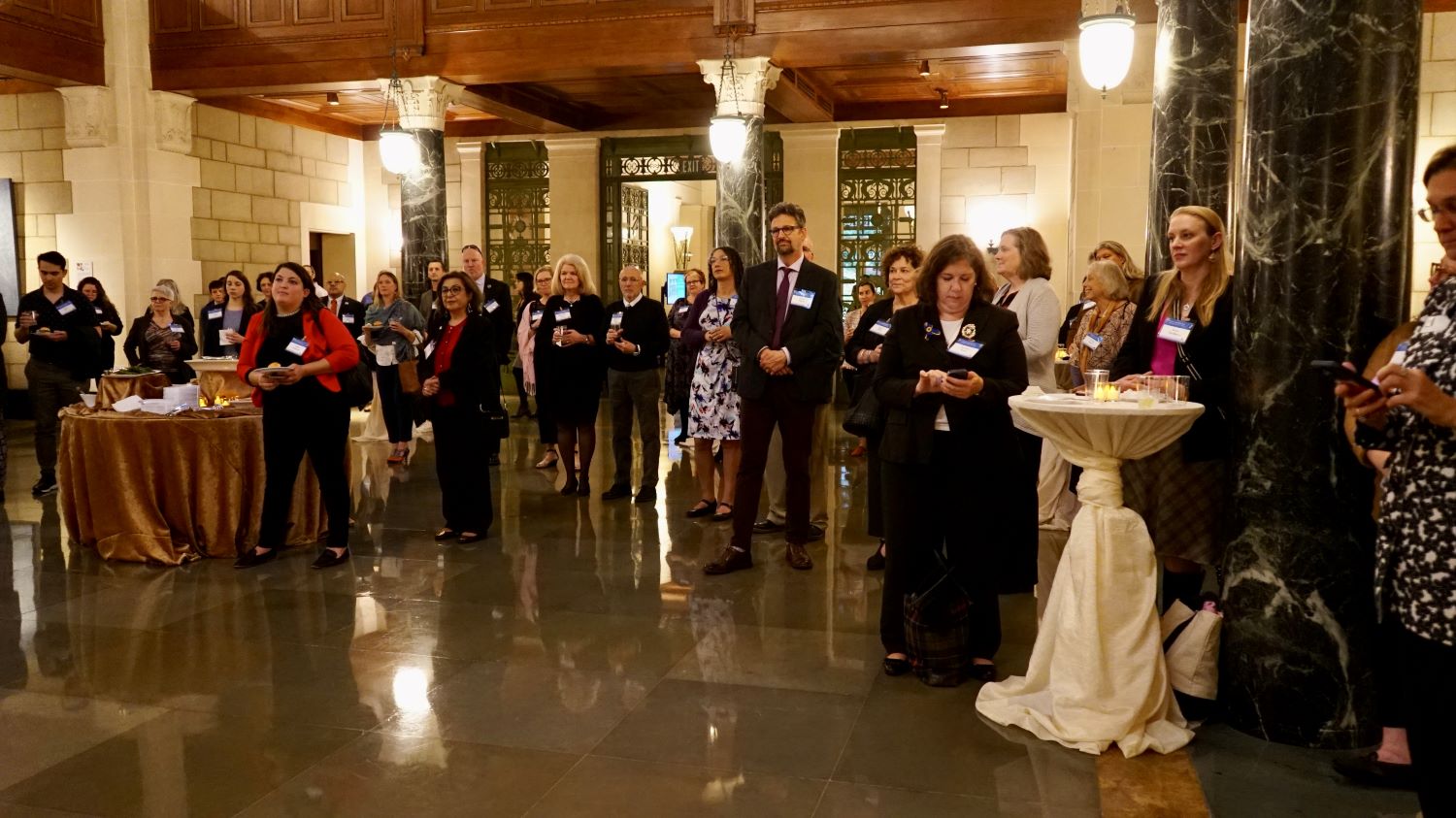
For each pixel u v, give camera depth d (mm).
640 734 3324
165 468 5582
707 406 6391
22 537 6086
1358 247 3104
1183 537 3609
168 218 12008
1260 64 3223
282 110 13969
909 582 3844
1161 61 6410
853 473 8219
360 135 15555
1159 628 3303
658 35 9891
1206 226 3469
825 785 2971
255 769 3080
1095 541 3254
